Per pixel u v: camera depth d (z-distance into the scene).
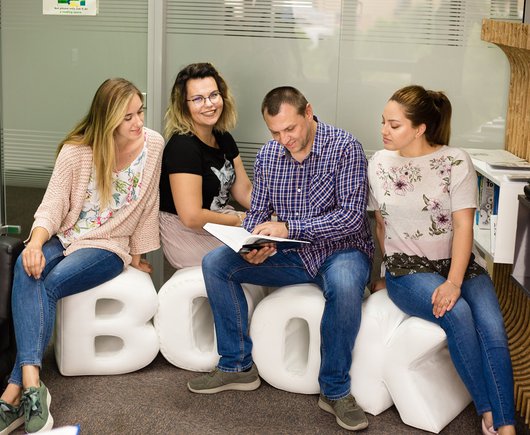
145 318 3.42
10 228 4.24
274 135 3.10
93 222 3.43
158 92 4.04
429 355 3.08
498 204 3.18
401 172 3.11
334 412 3.10
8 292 3.18
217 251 3.31
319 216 3.22
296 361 3.40
